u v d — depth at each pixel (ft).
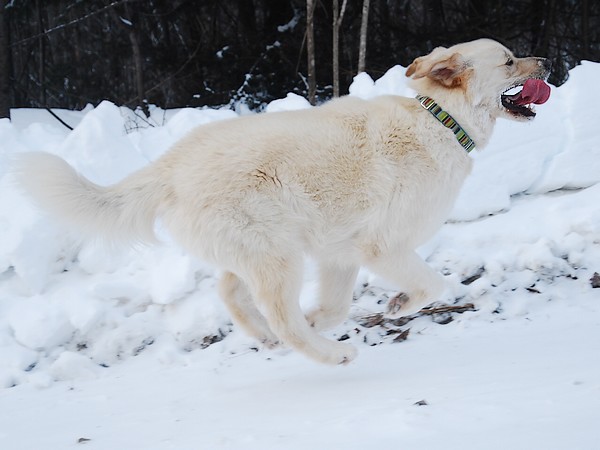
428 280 14.74
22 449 11.84
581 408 9.32
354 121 14.58
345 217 14.39
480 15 52.49
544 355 13.96
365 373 14.37
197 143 14.19
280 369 15.65
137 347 17.47
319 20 50.34
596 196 20.13
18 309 18.02
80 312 17.67
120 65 59.26
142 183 14.12
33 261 18.65
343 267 15.48
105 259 19.08
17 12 53.88
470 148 15.06
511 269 18.63
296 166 13.96
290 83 49.26
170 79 54.60
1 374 16.53
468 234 19.72
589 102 21.93
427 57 15.39
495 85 14.97
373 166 14.32
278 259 13.83
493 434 8.77
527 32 54.03
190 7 54.08
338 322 15.75
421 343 16.52
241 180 13.66
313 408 12.23
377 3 53.31
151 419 13.04
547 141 21.61
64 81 59.26
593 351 13.84
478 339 16.17
